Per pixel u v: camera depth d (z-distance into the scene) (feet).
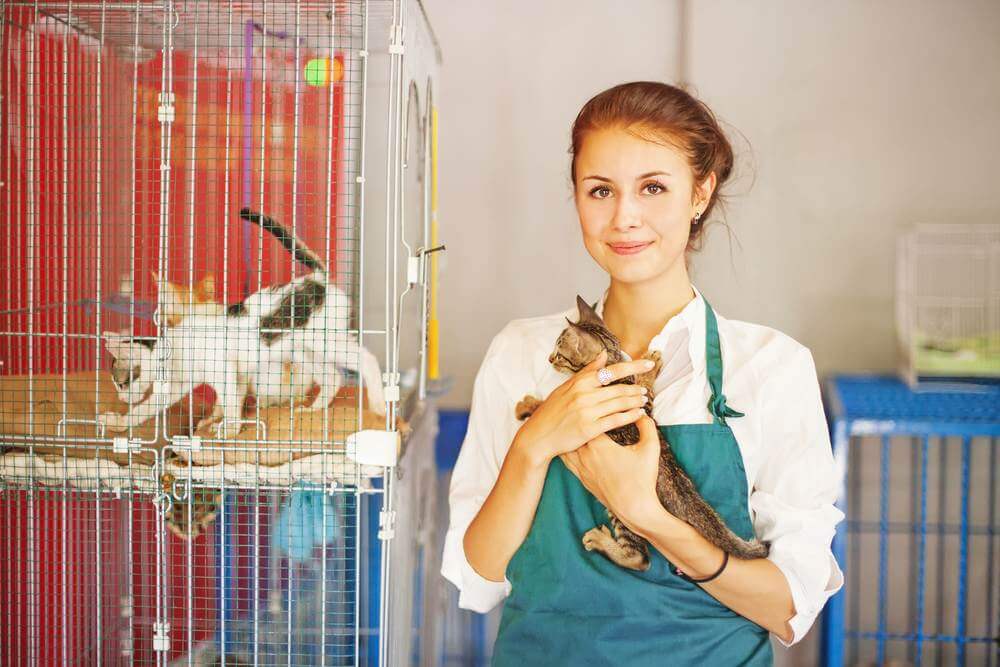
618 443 3.94
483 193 9.45
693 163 3.87
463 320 9.53
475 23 9.37
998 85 9.09
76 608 5.55
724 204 5.66
